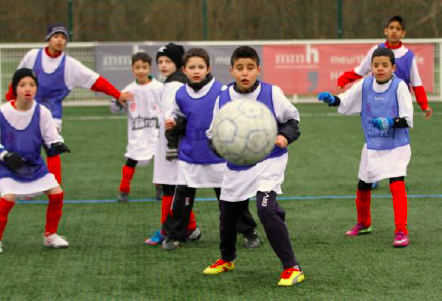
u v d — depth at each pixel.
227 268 5.68
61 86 8.35
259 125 4.74
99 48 17.58
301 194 8.74
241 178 5.35
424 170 10.22
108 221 7.56
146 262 6.00
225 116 4.79
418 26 23.25
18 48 18.09
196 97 6.08
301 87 17.95
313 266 5.80
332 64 17.91
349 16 23.62
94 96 18.70
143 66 8.74
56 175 7.61
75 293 5.21
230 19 24.41
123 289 5.29
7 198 6.21
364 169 6.64
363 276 5.52
